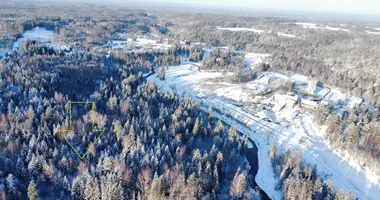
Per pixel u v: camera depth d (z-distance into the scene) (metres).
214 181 66.75
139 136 77.69
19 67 112.81
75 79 114.62
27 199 58.19
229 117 117.00
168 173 63.97
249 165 85.62
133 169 66.31
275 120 114.00
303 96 136.25
